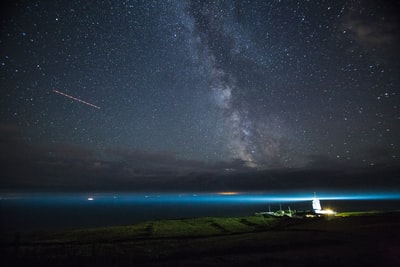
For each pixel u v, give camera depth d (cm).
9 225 8356
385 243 2650
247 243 2875
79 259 2195
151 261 2250
